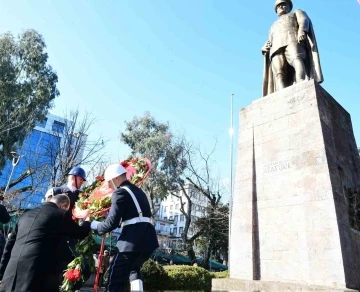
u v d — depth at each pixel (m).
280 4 8.61
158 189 29.12
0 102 22.30
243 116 7.79
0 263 3.99
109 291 3.44
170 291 10.23
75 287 4.14
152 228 3.84
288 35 7.91
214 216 29.05
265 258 6.04
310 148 6.12
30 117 22.62
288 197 6.11
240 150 7.44
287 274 5.61
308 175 5.95
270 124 7.07
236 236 6.63
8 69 23.05
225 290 5.87
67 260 4.54
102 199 4.19
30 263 3.26
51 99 25.80
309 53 7.78
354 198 6.20
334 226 5.27
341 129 7.00
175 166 30.20
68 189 5.20
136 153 30.97
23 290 3.15
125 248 3.58
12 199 18.14
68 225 3.61
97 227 3.74
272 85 8.31
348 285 4.88
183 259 28.53
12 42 24.23
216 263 30.17
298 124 6.52
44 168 20.80
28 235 3.42
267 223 6.26
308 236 5.54
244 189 6.91
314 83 6.62
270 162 6.71
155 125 34.06
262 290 5.38
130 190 3.87
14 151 23.03
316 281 5.18
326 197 5.54
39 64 24.72
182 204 31.06
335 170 5.91
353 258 5.29
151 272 10.12
